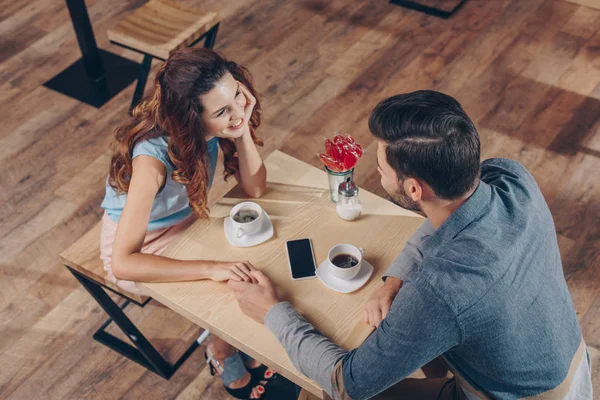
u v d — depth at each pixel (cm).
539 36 364
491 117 320
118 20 390
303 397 179
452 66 348
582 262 260
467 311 123
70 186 300
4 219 287
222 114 174
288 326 149
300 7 391
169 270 166
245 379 229
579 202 282
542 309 133
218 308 161
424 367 204
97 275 201
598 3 329
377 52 359
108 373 237
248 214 181
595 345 234
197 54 170
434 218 138
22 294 261
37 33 381
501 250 127
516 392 141
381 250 173
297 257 171
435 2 388
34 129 326
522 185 141
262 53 361
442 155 122
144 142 175
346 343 152
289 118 325
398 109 125
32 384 235
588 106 323
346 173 176
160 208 192
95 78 349
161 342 246
